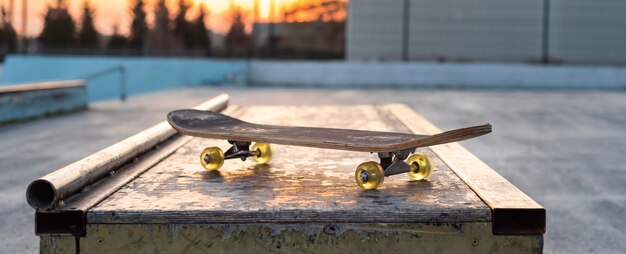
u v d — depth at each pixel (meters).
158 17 36.78
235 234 1.50
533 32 19.16
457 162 2.19
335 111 4.47
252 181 1.88
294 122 3.74
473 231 1.49
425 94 14.34
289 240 1.50
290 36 23.77
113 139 6.82
